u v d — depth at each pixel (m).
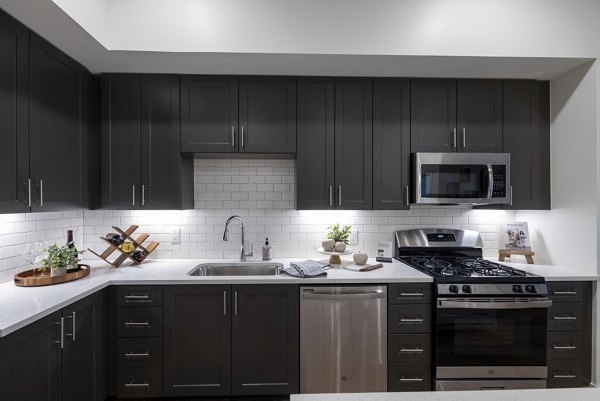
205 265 2.65
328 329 2.22
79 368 1.86
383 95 2.60
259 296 2.23
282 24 2.16
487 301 2.16
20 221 2.14
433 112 2.62
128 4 2.11
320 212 2.91
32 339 1.51
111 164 2.50
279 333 2.23
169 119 2.51
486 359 2.19
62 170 2.12
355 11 2.18
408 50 2.19
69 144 2.20
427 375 2.23
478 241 2.87
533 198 2.65
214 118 2.53
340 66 2.39
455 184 2.55
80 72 2.33
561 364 2.28
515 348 2.20
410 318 2.23
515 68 2.44
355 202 2.60
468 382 2.19
